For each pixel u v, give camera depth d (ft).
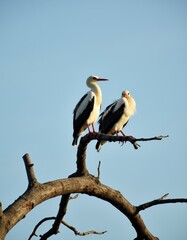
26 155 37.29
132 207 42.57
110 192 41.83
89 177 41.42
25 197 34.99
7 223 32.76
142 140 36.58
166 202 41.70
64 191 38.17
